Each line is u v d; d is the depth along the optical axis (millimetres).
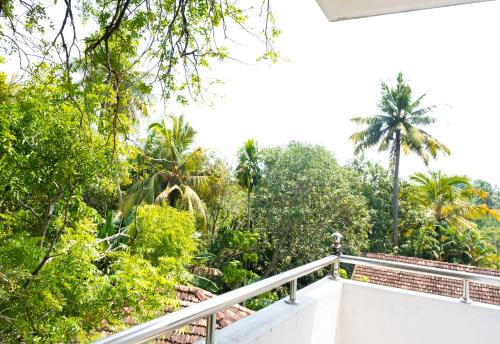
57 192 5625
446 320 2477
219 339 1545
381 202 22469
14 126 4984
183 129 16844
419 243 20594
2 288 4633
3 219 5789
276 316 1856
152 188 12914
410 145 21953
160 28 1686
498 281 2266
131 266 6113
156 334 1086
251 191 19625
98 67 1621
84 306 5676
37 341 4969
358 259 2654
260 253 19016
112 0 1580
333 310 2551
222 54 1792
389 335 2621
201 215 15375
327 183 17609
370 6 1850
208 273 14477
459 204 21828
